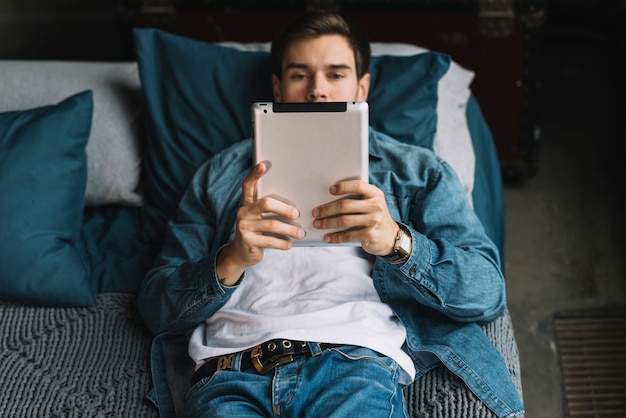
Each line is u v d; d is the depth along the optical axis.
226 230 1.83
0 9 3.37
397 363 1.61
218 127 2.05
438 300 1.64
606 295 2.46
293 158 1.51
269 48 2.22
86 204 2.11
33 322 1.83
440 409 1.59
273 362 1.56
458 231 1.73
